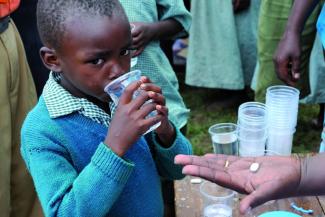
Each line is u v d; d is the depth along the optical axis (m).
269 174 1.27
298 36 2.25
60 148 1.35
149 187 1.50
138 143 1.47
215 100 4.31
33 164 1.33
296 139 3.63
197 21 3.78
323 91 3.33
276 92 2.11
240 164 1.33
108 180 1.24
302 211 1.73
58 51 1.32
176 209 1.77
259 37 3.06
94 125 1.39
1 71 2.08
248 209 1.23
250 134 1.96
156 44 2.18
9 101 2.15
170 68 2.29
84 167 1.38
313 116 3.94
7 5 2.09
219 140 1.97
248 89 4.23
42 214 2.37
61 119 1.37
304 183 1.25
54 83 1.40
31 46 2.64
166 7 2.16
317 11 2.85
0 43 2.08
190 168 1.30
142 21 2.07
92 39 1.25
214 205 1.71
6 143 2.12
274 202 1.75
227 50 3.76
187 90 4.56
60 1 1.28
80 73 1.30
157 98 1.27
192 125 3.90
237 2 3.64
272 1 2.88
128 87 1.26
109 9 1.27
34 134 1.35
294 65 2.27
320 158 1.29
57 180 1.30
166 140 1.49
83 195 1.24
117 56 1.29
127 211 1.45
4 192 2.12
